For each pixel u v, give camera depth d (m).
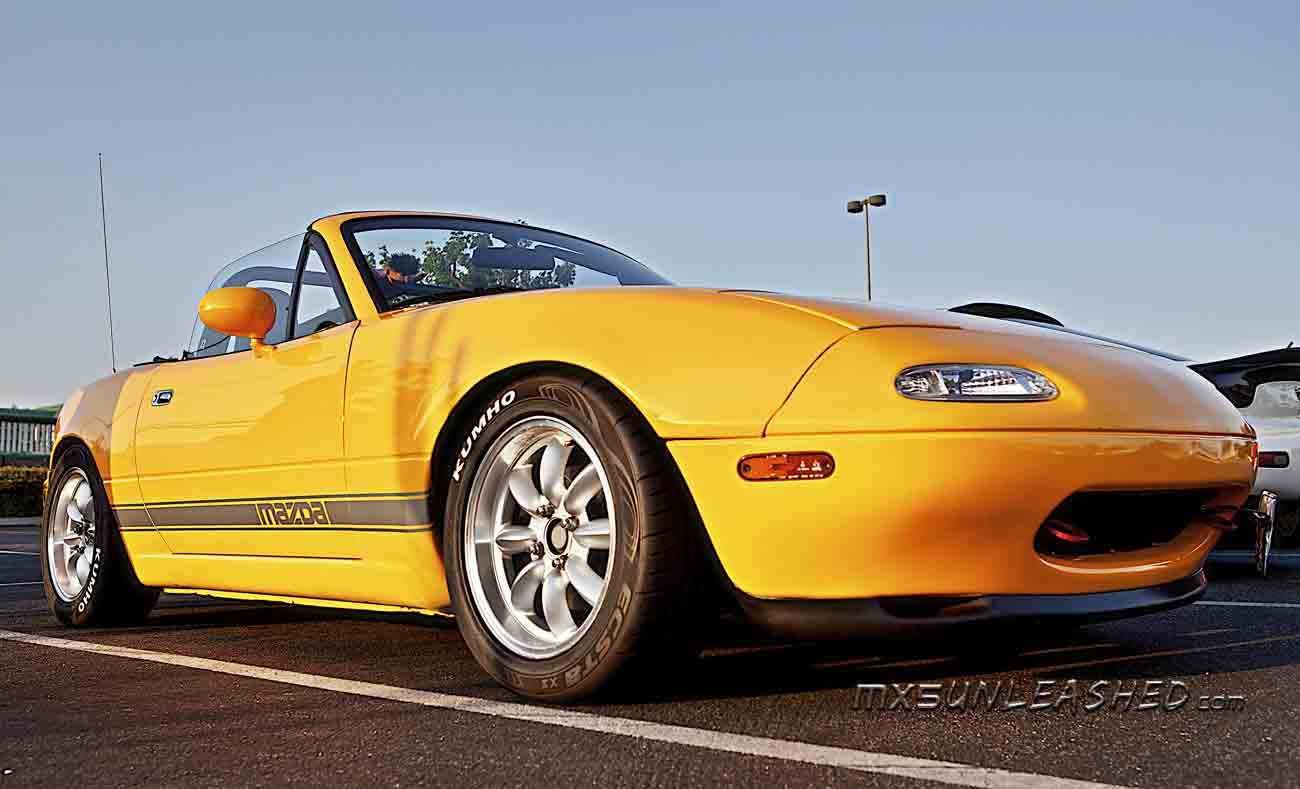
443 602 2.78
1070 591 2.32
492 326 2.63
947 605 2.25
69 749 2.10
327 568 3.04
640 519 2.30
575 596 2.57
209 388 3.45
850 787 1.78
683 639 2.33
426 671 2.86
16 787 1.88
